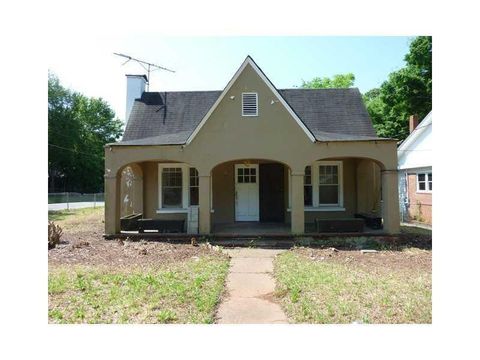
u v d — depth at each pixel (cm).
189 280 701
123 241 1188
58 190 5278
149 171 1487
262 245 1124
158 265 837
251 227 1377
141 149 1238
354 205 1473
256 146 1223
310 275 732
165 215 1473
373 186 1514
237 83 1238
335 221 1218
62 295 615
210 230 1238
